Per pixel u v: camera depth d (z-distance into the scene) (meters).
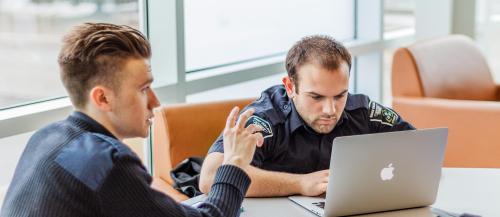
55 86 2.68
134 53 1.48
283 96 2.26
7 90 2.48
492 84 3.95
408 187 1.83
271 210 1.88
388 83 4.55
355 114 2.29
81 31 1.48
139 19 3.01
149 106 1.55
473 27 4.85
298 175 2.02
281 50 3.84
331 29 4.23
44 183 1.39
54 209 1.37
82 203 1.37
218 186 1.61
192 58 3.24
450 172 2.23
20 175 1.47
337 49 2.07
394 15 4.69
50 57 2.65
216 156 2.02
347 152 1.70
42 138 1.48
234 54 3.49
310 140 2.20
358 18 4.41
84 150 1.39
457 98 3.73
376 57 4.42
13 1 2.46
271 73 3.55
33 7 2.54
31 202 1.40
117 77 1.46
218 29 3.36
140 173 1.40
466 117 3.38
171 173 2.52
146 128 1.55
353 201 1.79
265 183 1.97
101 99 1.46
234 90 3.48
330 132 2.22
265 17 3.67
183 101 3.01
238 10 3.47
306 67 2.05
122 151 1.39
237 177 1.62
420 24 4.83
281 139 2.18
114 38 1.46
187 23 3.18
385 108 2.35
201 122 2.66
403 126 2.32
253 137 1.68
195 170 2.54
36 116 2.42
